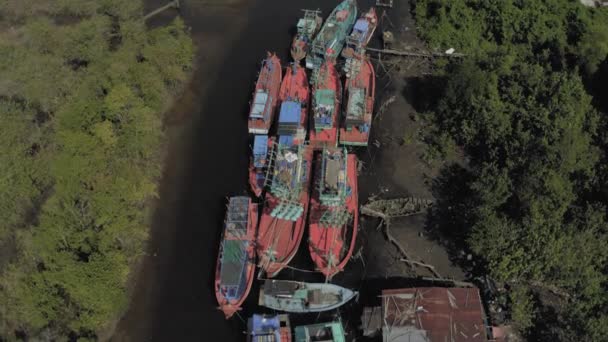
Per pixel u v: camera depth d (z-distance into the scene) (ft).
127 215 198.90
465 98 227.40
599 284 176.96
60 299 173.99
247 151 238.07
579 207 192.54
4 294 175.11
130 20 273.95
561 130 209.36
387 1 310.45
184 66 270.26
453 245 200.85
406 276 192.54
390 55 277.85
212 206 218.18
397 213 210.18
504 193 196.24
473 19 286.87
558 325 170.09
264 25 301.22
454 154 231.09
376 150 234.99
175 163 233.96
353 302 185.37
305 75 258.78
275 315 176.65
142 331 181.98
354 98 227.20
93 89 231.50
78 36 251.39
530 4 280.51
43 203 214.48
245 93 264.31
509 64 247.09
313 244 191.42
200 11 311.27
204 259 201.26
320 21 288.10
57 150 214.69
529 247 179.11
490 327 169.99
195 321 183.93
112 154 211.82
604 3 295.69
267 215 202.39
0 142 211.82
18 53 247.29
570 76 232.32
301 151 209.26
